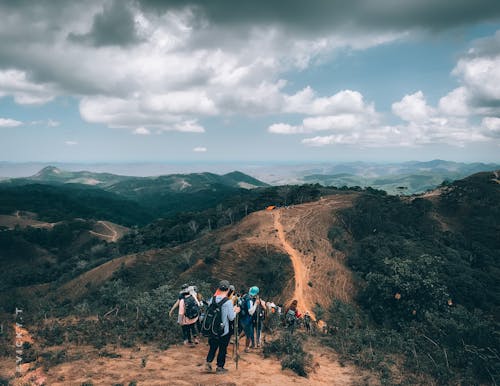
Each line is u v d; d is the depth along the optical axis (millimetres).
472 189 131375
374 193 176875
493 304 73688
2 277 162000
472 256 97812
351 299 77562
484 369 12062
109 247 170125
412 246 96250
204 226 153125
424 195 147500
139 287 94000
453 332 16312
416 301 66188
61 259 198625
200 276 89062
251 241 97875
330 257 95000
